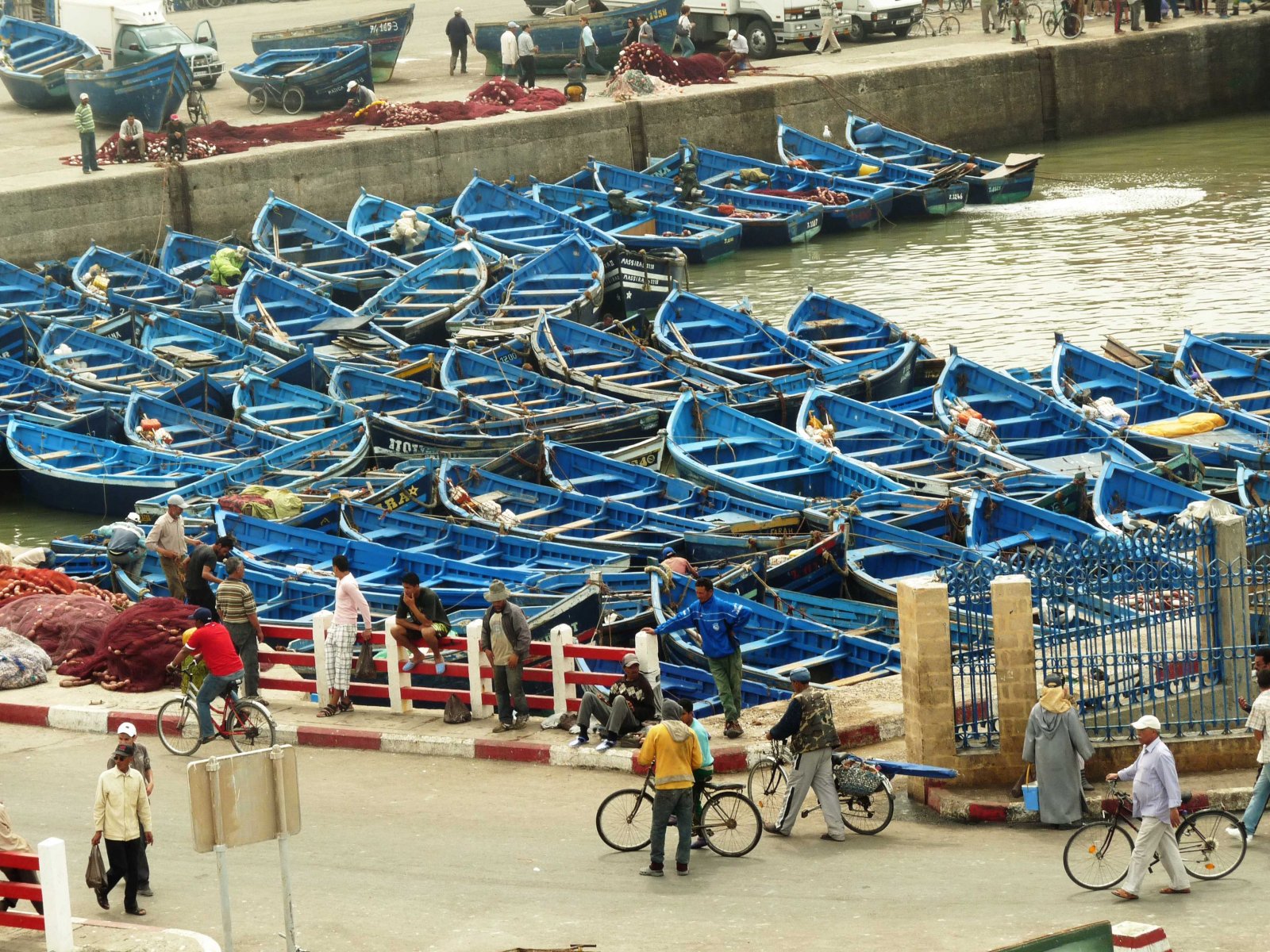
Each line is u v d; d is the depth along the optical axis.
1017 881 32.44
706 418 74.31
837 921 30.70
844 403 73.44
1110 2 157.50
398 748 41.88
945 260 106.94
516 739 41.12
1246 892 31.22
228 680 40.94
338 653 43.72
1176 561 37.38
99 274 103.56
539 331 85.38
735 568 56.50
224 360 87.38
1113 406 72.38
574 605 50.25
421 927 31.36
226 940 28.45
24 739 43.69
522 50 133.75
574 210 116.38
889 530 59.00
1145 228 110.69
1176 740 36.75
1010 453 70.50
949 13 162.62
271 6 192.62
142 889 33.41
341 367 81.50
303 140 121.19
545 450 69.88
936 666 36.69
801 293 101.50
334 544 61.12
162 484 70.00
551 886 33.22
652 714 40.62
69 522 72.81
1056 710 34.97
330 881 34.00
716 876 33.59
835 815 35.38
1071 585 37.44
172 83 123.00
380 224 112.81
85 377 84.06
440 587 57.53
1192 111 150.12
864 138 130.12
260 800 28.48
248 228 116.38
